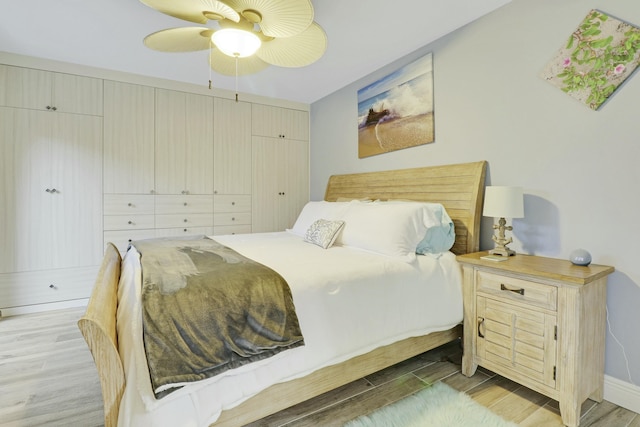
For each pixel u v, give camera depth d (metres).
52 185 3.09
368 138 3.40
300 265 1.80
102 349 1.02
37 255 3.05
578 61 1.82
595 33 1.75
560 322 1.51
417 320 1.85
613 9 1.69
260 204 4.17
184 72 3.37
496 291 1.79
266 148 4.19
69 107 3.14
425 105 2.74
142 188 3.48
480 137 2.34
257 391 1.28
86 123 3.21
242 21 1.82
